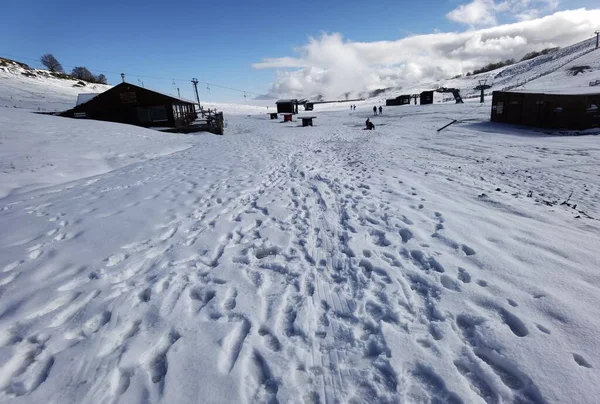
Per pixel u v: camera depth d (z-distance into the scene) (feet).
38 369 8.34
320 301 10.98
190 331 9.60
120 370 8.29
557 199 22.79
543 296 10.12
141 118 89.04
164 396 7.42
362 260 13.48
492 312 9.74
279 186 26.66
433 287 11.22
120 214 20.26
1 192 26.91
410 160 37.86
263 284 12.11
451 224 16.39
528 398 7.11
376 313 10.22
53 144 42.16
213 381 7.79
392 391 7.43
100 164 39.52
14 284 12.24
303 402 7.20
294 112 217.36
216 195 24.18
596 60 247.09
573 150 42.63
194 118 123.03
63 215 20.29
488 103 142.92
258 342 9.11
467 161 37.11
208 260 14.25
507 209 18.93
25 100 153.89
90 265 13.74
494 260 12.50
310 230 17.21
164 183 28.40
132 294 11.58
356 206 20.48
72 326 9.97
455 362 8.14
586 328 8.66
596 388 7.05
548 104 64.49
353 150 47.47
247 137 73.00
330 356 8.57
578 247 13.30
